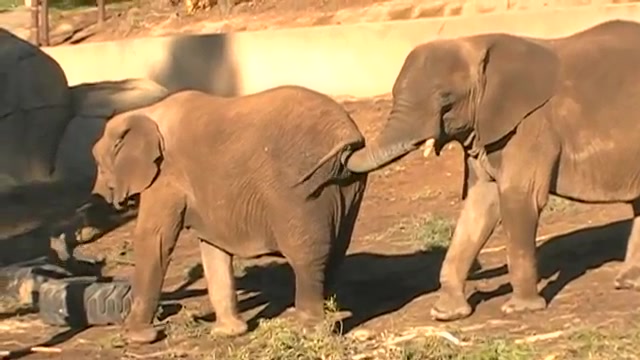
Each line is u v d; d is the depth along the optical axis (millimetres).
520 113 12352
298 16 32000
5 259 18141
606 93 12648
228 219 11922
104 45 28109
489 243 16797
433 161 22281
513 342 11641
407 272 15539
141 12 36438
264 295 14586
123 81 25766
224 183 11820
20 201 22047
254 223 11836
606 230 16938
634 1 28453
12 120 23672
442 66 12008
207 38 27281
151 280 12383
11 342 13102
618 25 13148
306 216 11531
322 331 11602
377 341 12000
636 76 12734
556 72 12586
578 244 16234
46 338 13234
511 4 29500
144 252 12336
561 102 12562
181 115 12203
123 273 16688
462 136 12422
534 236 12680
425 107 11875
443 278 12914
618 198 12875
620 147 12648
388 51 26344
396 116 11938
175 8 36250
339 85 26562
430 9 30188
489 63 12289
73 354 12422
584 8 25797
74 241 19203
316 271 11656
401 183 21672
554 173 12680
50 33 35531
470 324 12562
